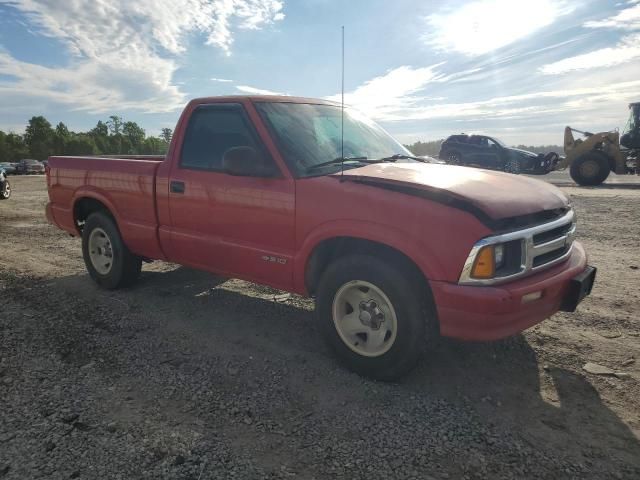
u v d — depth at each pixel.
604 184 17.80
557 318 4.30
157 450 2.51
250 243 3.80
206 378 3.28
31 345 3.76
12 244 7.71
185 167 4.23
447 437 2.64
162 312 4.53
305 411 2.89
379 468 2.39
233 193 3.82
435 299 2.88
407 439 2.62
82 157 5.34
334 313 3.35
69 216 5.48
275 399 3.02
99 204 5.24
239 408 2.92
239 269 3.93
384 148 4.32
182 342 3.86
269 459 2.45
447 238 2.83
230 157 3.53
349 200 3.18
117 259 4.99
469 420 2.80
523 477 2.34
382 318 3.18
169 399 3.01
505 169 21.50
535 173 21.14
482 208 2.80
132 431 2.67
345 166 3.67
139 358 3.57
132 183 4.64
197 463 2.41
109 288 5.17
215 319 4.37
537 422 2.79
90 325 4.19
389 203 3.02
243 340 3.92
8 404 2.93
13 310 4.54
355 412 2.88
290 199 3.47
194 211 4.15
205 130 4.14
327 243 3.43
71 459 2.42
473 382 3.25
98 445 2.54
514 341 3.86
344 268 3.24
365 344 3.30
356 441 2.61
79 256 6.84
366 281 3.13
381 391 3.12
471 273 2.79
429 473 2.36
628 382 3.22
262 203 3.64
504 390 3.15
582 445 2.58
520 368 3.44
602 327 4.11
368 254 3.25
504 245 2.88
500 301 2.72
